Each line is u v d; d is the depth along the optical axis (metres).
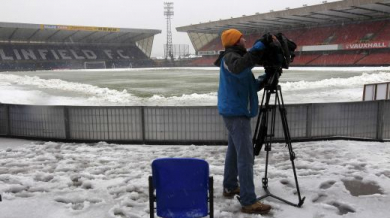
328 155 4.72
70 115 5.82
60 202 3.31
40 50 65.44
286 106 5.40
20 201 3.31
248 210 3.01
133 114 5.61
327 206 3.07
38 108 5.97
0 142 5.93
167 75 34.50
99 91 17.42
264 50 2.84
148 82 24.30
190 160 2.34
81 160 4.69
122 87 20.19
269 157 4.65
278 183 3.69
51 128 5.97
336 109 5.63
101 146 5.49
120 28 64.69
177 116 5.51
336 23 53.41
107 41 74.12
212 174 4.05
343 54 48.97
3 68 56.94
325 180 3.72
